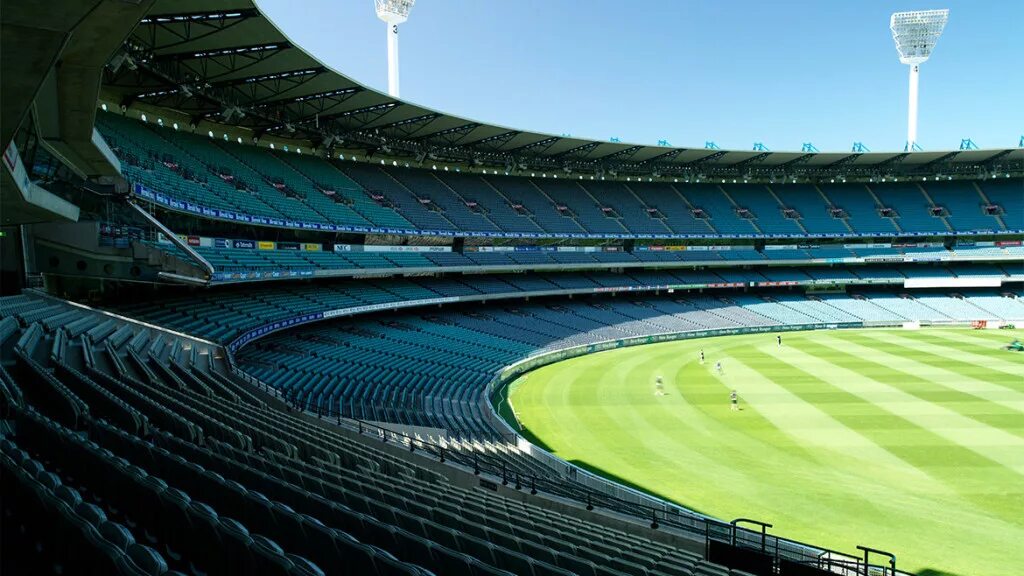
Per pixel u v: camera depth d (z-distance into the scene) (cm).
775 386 3919
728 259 7444
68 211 1850
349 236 5125
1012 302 7331
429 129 5372
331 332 4444
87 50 1050
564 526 1355
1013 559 1644
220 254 3731
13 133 969
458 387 3694
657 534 1551
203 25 2756
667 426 3053
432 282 5872
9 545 647
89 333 2091
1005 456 2475
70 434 904
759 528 1842
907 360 4775
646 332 6331
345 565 685
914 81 8244
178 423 1210
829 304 7631
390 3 6556
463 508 1224
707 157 7138
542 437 2895
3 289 2319
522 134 5753
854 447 2639
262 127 4697
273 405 2356
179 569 673
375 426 2094
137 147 3444
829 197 8144
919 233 7588
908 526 1856
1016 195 7769
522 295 6284
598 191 7594
